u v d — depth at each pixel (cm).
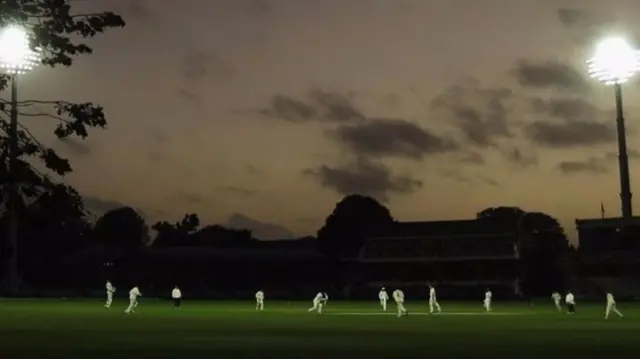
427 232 11019
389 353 2292
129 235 13650
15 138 1545
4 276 9238
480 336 3053
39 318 4556
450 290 10494
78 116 1605
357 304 7744
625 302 8331
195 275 11219
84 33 1644
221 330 3434
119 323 4012
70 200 1606
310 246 12031
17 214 1614
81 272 11181
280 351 2377
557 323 4059
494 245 10519
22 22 1577
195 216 14938
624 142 7344
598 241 9806
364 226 13038
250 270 11319
